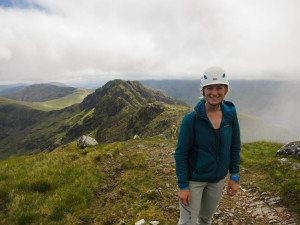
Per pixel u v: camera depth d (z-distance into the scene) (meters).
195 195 2.93
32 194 6.42
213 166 2.81
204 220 3.41
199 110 2.77
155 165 10.56
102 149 14.72
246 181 8.21
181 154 2.88
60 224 5.04
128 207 5.99
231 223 5.06
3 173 8.30
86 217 5.50
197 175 2.85
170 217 5.16
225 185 8.12
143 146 16.95
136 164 10.16
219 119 2.86
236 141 3.10
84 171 8.73
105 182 8.18
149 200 6.28
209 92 2.68
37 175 7.85
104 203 6.34
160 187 7.60
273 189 6.58
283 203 5.55
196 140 2.81
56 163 9.78
